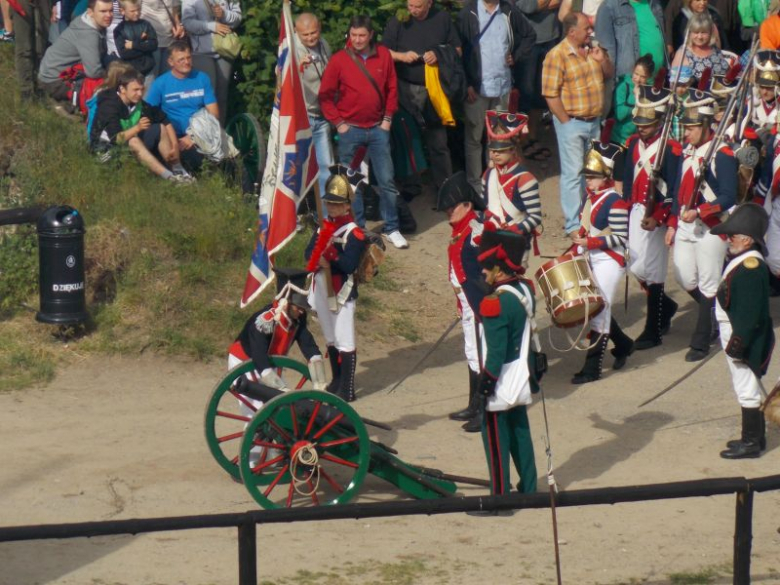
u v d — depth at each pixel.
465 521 28.67
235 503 29.19
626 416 35.91
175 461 31.88
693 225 38.56
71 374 38.25
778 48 51.56
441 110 50.03
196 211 45.41
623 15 50.62
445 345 42.53
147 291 41.66
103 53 50.22
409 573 25.41
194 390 37.62
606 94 50.25
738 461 32.31
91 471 30.92
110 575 24.97
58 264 38.88
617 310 45.25
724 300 31.67
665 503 29.88
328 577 25.11
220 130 48.81
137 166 47.06
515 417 28.52
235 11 51.53
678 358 40.66
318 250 35.09
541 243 50.78
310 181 34.84
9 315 40.56
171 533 27.53
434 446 33.56
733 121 40.28
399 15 49.81
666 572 25.64
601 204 37.69
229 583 24.67
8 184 46.41
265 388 28.94
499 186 36.12
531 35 51.97
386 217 49.94
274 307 29.62
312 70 47.78
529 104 54.53
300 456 28.06
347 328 36.50
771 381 38.09
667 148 39.25
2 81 52.62
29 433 33.56
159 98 48.53
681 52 49.00
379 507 20.80
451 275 35.12
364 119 47.69
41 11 55.28
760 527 28.25
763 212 31.38
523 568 25.78
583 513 29.16
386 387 38.56
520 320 27.67
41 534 19.33
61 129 49.34
